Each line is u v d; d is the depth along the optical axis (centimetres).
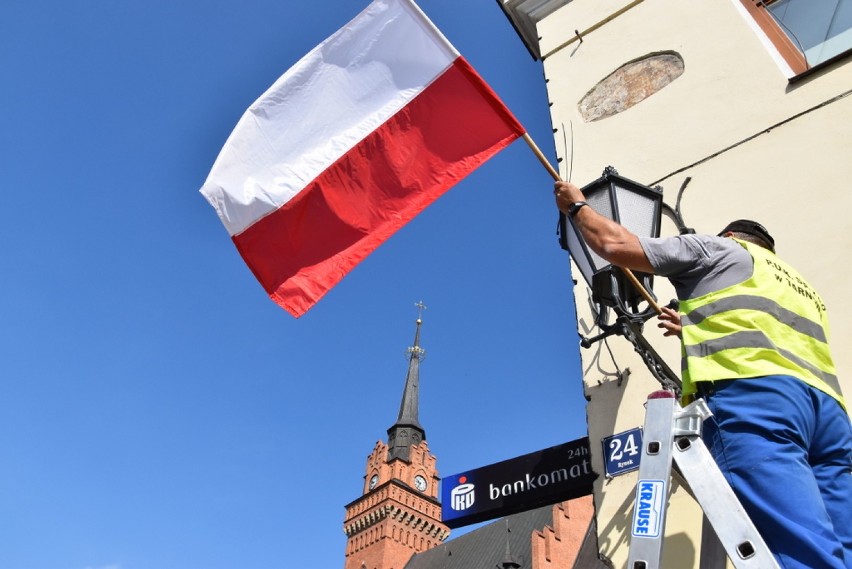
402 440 8012
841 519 227
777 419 224
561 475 513
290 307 448
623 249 275
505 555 4891
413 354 8975
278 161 474
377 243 462
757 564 197
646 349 416
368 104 494
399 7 501
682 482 367
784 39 624
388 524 7138
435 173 471
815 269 473
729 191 548
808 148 529
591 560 3522
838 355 432
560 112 708
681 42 662
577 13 769
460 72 479
